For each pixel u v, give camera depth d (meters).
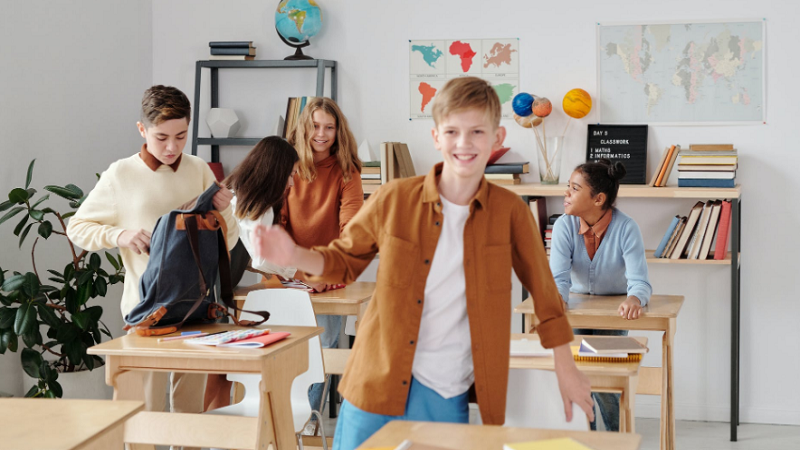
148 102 2.86
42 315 3.51
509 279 1.87
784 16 4.12
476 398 1.92
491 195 1.87
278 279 3.46
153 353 2.46
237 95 4.78
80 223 2.92
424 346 1.85
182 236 2.71
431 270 1.85
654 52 4.27
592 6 4.32
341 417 1.93
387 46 4.56
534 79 4.41
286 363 2.64
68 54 4.19
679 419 4.36
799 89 4.12
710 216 4.00
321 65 4.45
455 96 1.74
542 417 2.11
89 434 1.61
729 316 4.26
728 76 4.20
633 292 3.19
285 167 3.04
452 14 4.48
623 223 3.33
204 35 4.78
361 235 1.89
